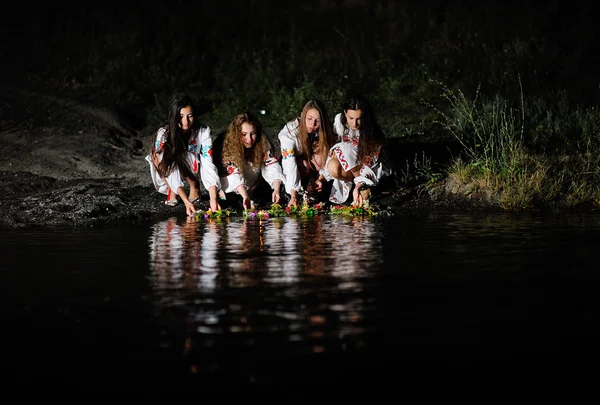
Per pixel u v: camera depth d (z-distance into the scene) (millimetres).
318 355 3127
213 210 7543
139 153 11109
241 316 3664
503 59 13570
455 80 13438
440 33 15344
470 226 6559
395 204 8086
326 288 4191
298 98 12797
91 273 4660
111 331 3457
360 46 15664
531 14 15086
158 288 4234
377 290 4137
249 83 14367
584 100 11516
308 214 7562
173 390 2811
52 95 13633
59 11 17766
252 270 4688
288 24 17312
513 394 2770
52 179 9422
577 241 5691
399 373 2947
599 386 2832
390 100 13000
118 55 15320
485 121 10188
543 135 10000
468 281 4328
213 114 13195
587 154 8820
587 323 3512
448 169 8828
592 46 13898
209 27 17031
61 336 3400
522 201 7891
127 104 13641
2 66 15281
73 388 2844
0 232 6449
